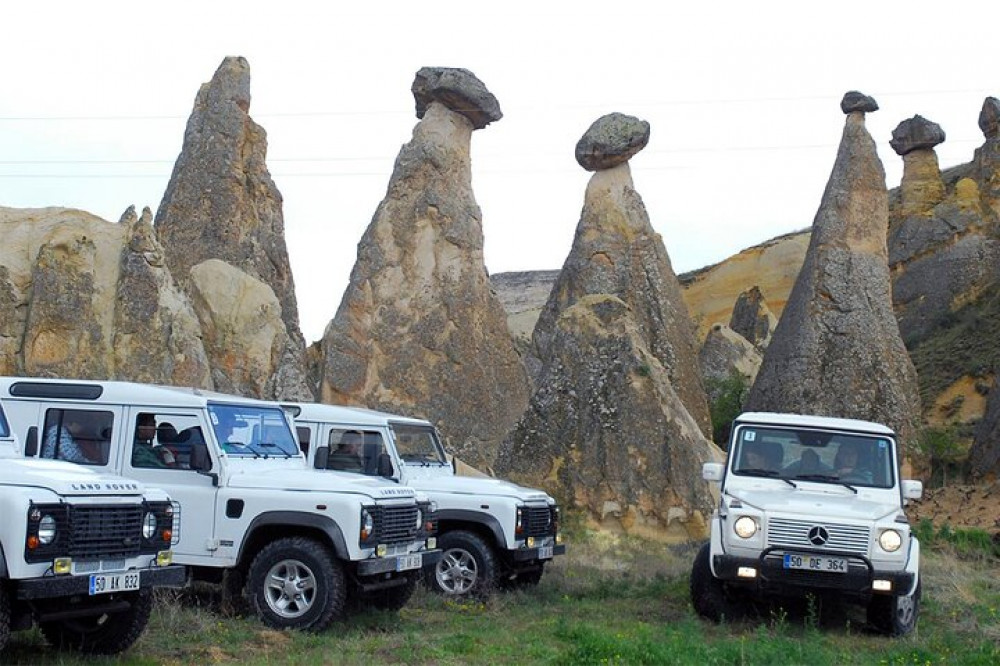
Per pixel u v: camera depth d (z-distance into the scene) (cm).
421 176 4241
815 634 1380
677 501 2661
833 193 4662
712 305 8706
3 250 3169
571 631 1349
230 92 5219
